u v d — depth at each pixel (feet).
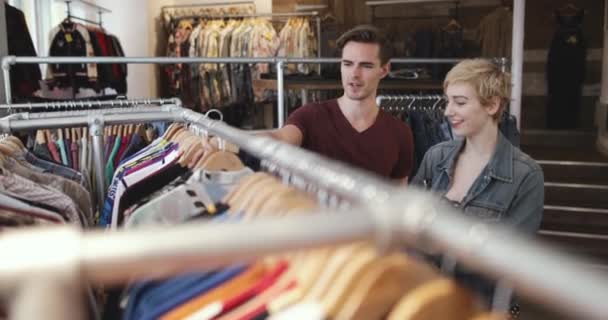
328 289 2.02
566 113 22.90
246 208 3.03
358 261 1.97
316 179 2.61
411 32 22.98
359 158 7.05
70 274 1.45
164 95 24.40
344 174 2.42
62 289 1.44
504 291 4.89
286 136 6.62
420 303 1.80
